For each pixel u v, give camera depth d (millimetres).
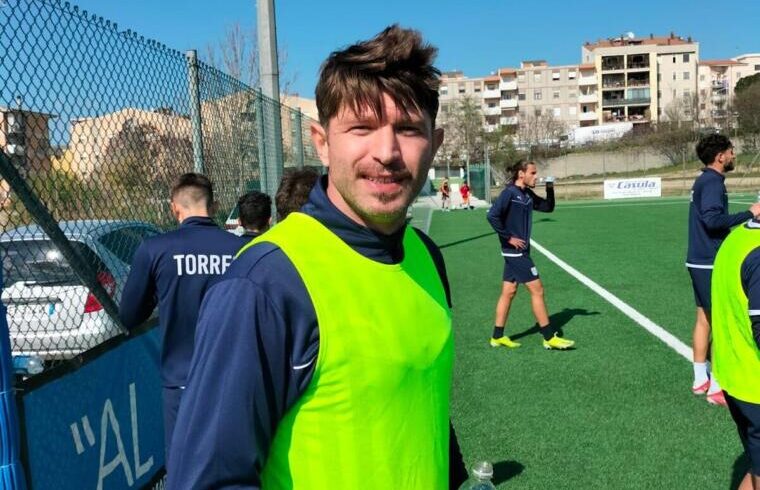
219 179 5480
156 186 4023
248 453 1043
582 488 3600
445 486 1342
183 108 4445
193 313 3176
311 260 1121
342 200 1215
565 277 10586
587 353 6172
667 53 105438
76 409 2615
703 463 3842
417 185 1225
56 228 2861
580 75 106312
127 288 3189
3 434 2086
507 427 4465
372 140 1155
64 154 3014
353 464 1119
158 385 3461
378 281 1187
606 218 21484
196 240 3223
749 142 55938
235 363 1042
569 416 4621
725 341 2715
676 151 58219
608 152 61062
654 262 11789
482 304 8742
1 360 2098
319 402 1102
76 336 3576
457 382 5453
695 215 4875
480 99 112500
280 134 7523
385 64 1155
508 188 6219
